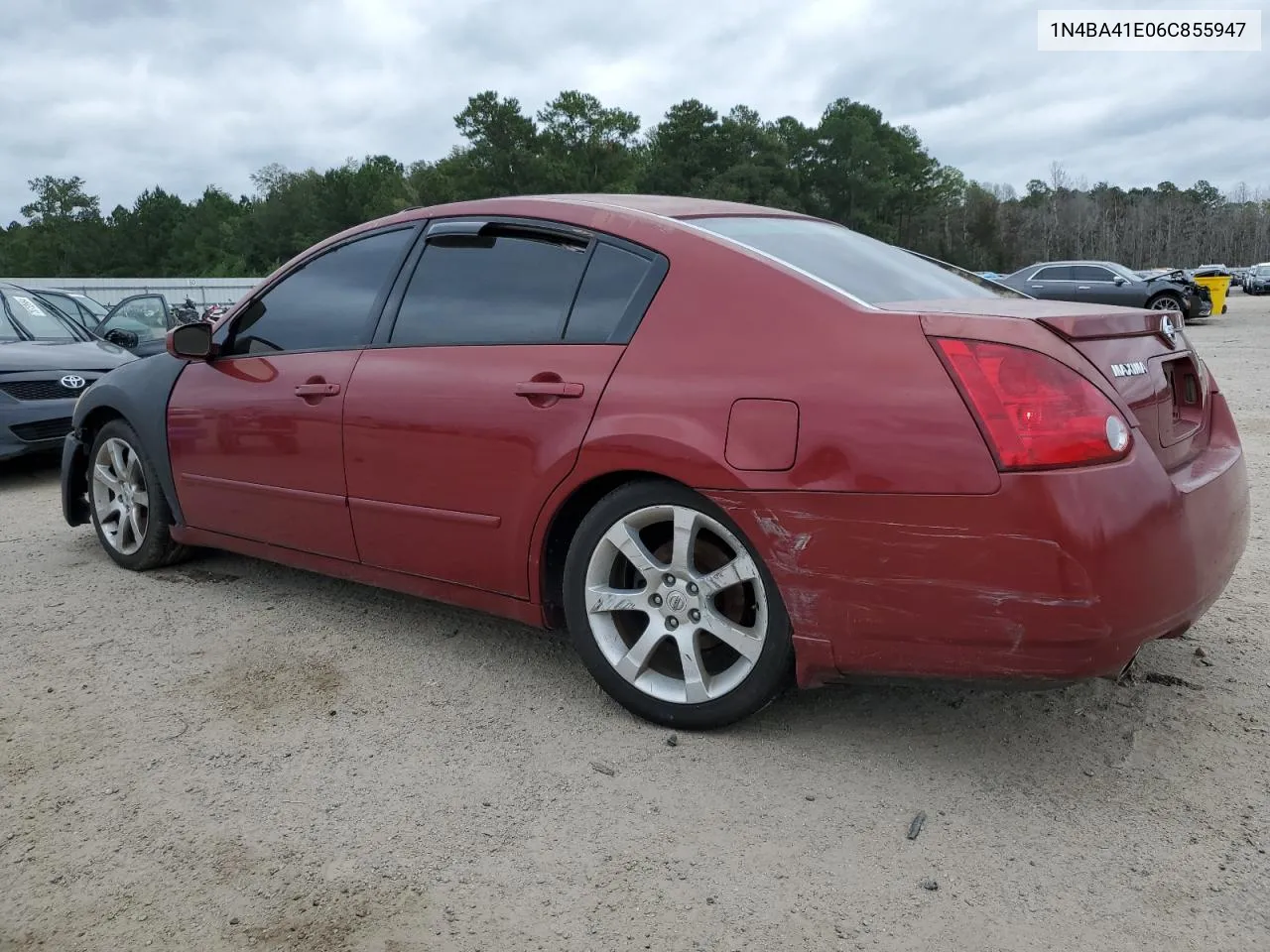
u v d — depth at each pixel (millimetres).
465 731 2848
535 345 2982
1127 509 2191
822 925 1980
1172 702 2924
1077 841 2248
